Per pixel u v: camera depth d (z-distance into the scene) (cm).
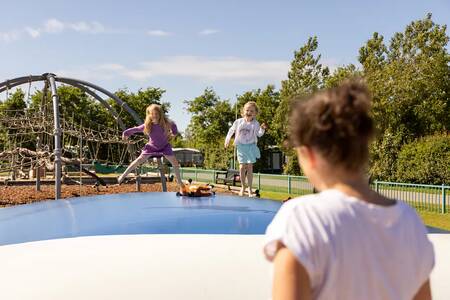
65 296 220
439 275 259
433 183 1958
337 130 106
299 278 99
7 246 290
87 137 1981
